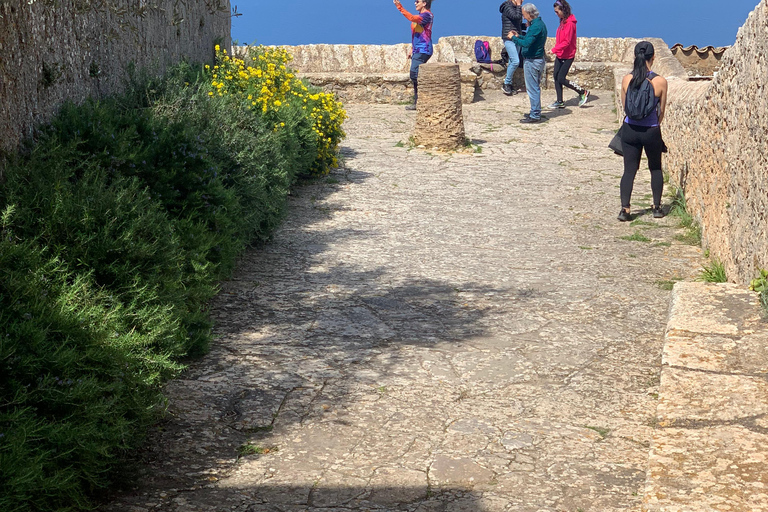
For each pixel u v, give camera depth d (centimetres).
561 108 1508
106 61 621
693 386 307
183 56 884
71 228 390
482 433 364
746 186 519
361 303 548
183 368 399
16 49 441
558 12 1462
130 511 294
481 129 1339
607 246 698
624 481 321
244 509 298
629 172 777
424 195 893
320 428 369
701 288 426
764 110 476
